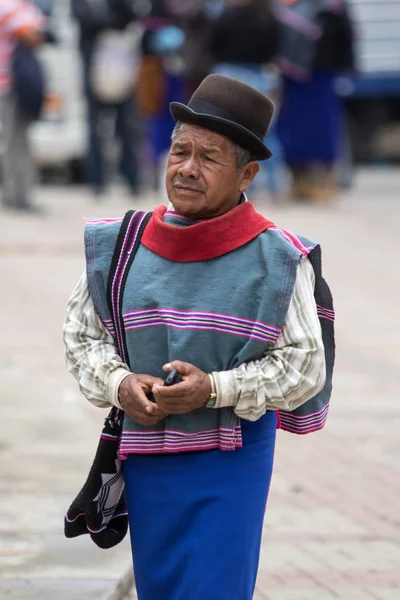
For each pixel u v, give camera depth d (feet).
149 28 99.66
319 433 43.91
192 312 20.72
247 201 21.29
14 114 92.73
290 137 107.55
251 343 20.53
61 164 124.77
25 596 27.12
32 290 67.82
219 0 100.73
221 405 20.47
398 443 42.68
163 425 21.15
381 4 129.59
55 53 120.37
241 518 21.03
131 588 29.35
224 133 20.65
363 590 30.32
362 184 129.29
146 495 21.44
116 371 21.11
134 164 106.42
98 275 21.36
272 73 105.50
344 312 65.57
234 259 20.90
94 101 103.86
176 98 103.40
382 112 135.54
